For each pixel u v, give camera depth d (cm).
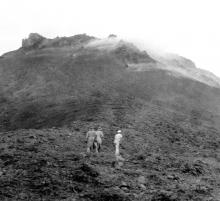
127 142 2770
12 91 6406
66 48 9488
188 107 5178
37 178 1534
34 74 7231
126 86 5975
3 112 5112
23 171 1617
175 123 3850
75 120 3744
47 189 1412
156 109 4466
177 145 2956
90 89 5716
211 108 5478
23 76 7294
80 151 2242
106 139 2789
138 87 5984
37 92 5984
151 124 3594
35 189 1420
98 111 4012
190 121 4169
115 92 5462
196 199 1451
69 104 4812
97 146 2227
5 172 1595
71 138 2647
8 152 1958
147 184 1631
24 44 9881
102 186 1525
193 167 2008
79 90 5734
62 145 2362
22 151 2017
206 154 2642
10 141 2348
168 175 1791
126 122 3538
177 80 6888
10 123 4559
